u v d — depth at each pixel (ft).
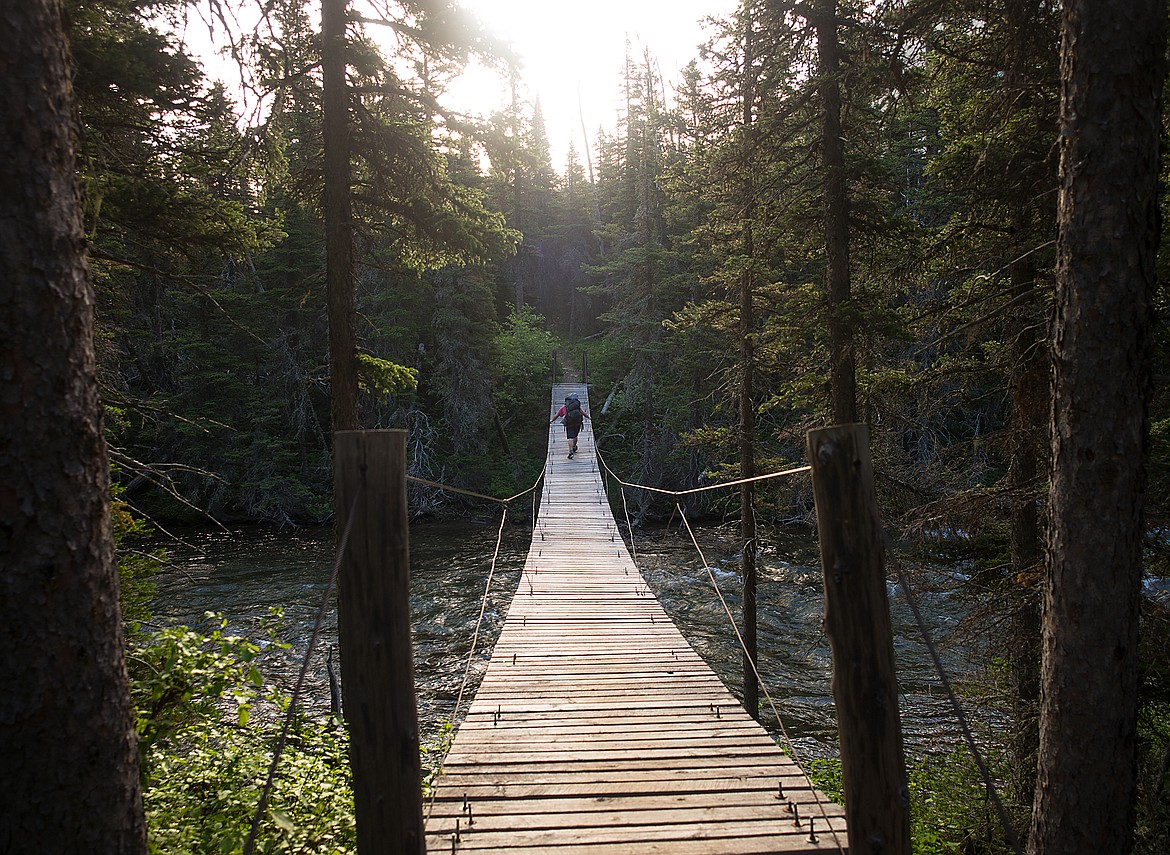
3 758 5.91
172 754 14.15
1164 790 19.63
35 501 6.05
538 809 12.03
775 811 11.91
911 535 22.94
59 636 6.16
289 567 63.36
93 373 6.76
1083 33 11.16
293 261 76.48
